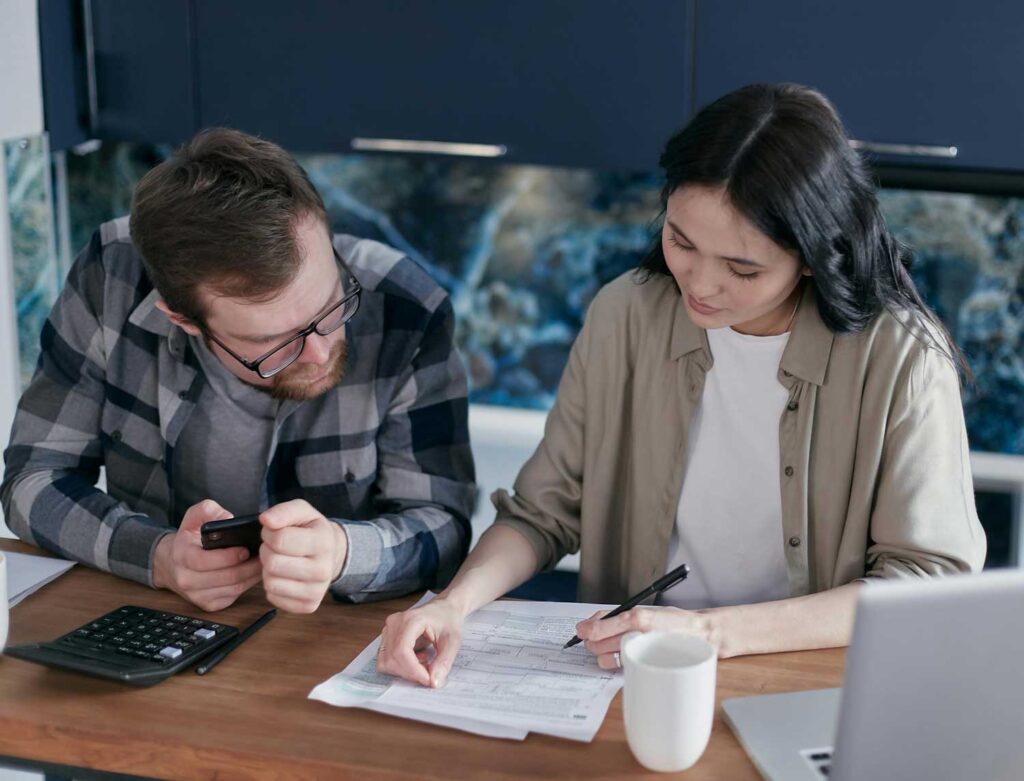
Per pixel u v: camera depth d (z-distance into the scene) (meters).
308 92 2.52
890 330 1.45
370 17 2.46
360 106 2.50
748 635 1.33
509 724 1.19
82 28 2.57
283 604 1.36
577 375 1.63
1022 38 2.21
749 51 2.32
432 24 2.43
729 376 1.53
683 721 1.11
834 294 1.38
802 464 1.49
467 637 1.38
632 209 2.74
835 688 1.27
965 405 2.69
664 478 1.57
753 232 1.29
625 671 1.14
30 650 1.30
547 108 2.43
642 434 1.58
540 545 1.60
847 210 1.33
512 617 1.43
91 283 1.69
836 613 1.36
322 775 1.14
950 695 0.98
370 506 1.68
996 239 2.59
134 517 1.56
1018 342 2.63
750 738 1.17
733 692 1.26
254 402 1.63
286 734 1.19
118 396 1.69
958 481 1.46
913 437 1.45
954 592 0.95
